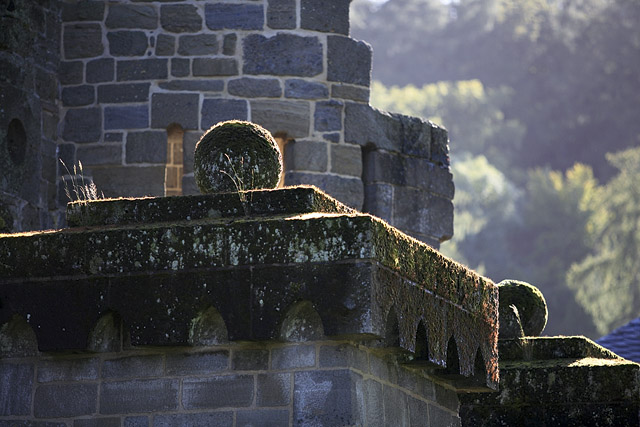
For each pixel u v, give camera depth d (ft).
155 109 83.10
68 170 82.99
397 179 88.99
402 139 89.61
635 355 86.99
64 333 44.83
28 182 79.00
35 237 45.50
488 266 267.39
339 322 42.63
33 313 45.14
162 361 44.78
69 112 83.51
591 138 317.63
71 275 45.09
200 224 44.34
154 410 44.55
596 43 328.70
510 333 60.08
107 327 45.21
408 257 45.29
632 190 277.85
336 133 84.99
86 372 45.29
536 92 325.42
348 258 42.83
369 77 86.38
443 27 348.79
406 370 48.21
